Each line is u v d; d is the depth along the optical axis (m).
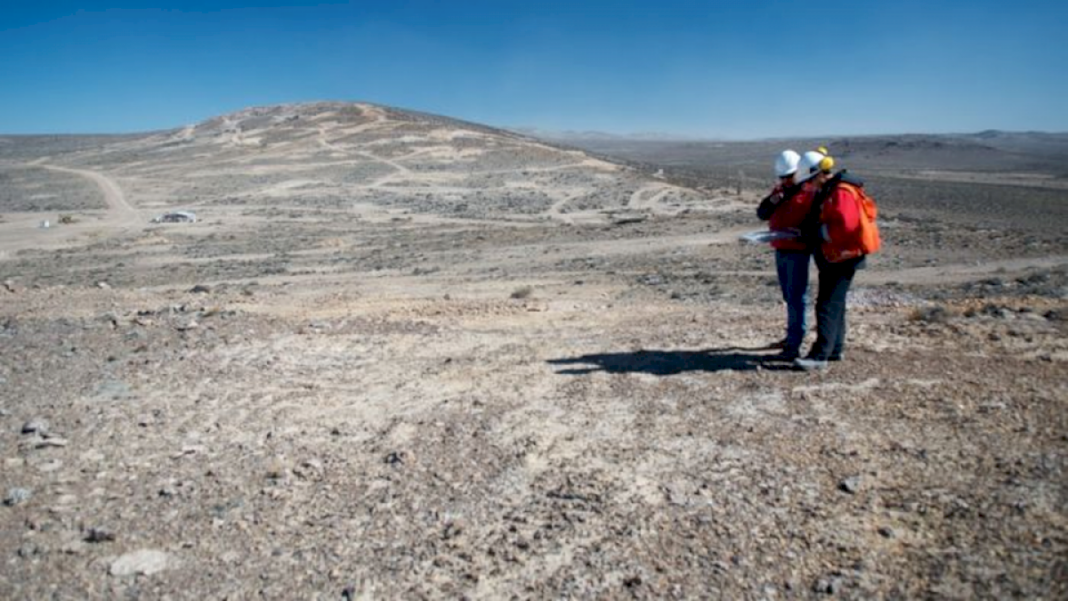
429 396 6.46
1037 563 3.48
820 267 6.51
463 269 26.95
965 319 8.60
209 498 4.63
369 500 4.59
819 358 6.54
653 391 6.27
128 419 5.95
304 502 4.57
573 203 62.53
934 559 3.62
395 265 29.58
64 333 8.93
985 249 24.86
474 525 4.26
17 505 4.54
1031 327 7.88
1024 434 4.89
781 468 4.69
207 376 7.09
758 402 5.85
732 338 7.99
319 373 7.21
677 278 20.36
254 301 13.04
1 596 3.69
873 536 3.87
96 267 35.06
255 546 4.11
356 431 5.68
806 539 3.90
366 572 3.86
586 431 5.50
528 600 3.58
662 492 4.50
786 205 6.55
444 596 3.65
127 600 3.67
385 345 8.30
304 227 52.16
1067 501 3.99
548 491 4.61
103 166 106.81
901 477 4.45
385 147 105.94
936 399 5.63
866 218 6.24
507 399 6.29
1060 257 22.39
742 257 25.50
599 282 20.34
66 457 5.22
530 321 9.73
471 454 5.19
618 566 3.79
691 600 3.50
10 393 6.60
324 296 15.44
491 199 67.31
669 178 83.25
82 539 4.18
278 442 5.48
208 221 57.53
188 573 3.88
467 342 8.42
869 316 9.38
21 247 45.00
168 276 29.70
